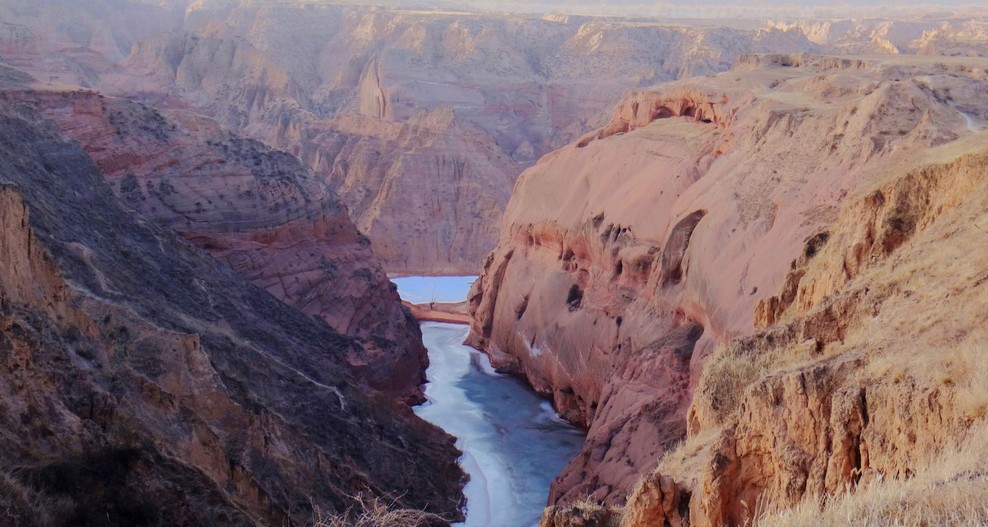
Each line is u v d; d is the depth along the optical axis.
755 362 27.17
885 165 45.88
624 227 68.69
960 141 36.62
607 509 26.42
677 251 60.28
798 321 27.77
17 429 31.38
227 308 57.88
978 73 74.06
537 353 74.69
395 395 71.44
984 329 19.59
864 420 19.25
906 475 17.47
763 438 21.20
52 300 37.47
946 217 27.88
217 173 76.56
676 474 25.27
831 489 19.25
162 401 37.91
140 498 32.00
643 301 63.28
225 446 39.81
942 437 17.44
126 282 48.19
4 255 35.62
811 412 20.45
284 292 75.19
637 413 49.88
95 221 55.19
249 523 35.16
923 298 23.08
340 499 43.03
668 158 69.62
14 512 27.59
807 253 36.12
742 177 57.84
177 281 56.69
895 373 19.23
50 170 57.53
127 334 40.16
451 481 53.31
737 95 71.00
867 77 71.56
